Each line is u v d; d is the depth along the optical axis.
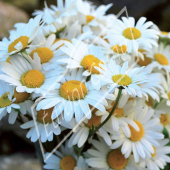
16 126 0.72
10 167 0.68
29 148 0.75
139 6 0.87
